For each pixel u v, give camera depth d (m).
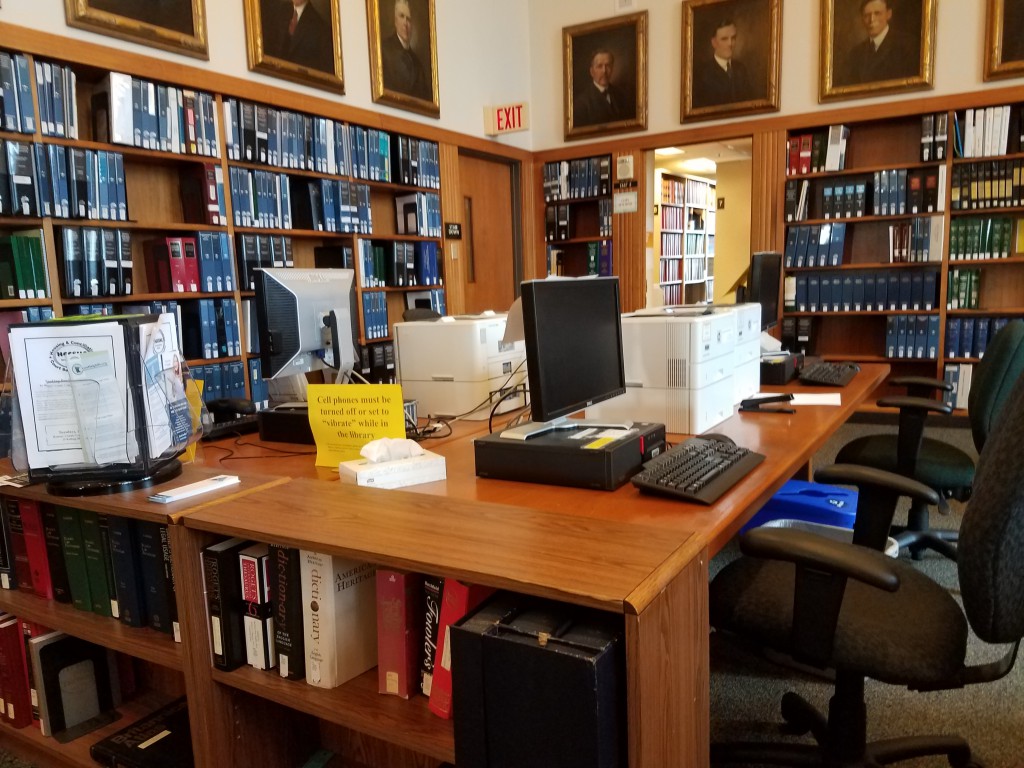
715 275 9.24
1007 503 1.07
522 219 6.19
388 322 4.93
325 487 1.48
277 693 1.32
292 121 3.98
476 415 2.31
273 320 1.98
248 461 1.88
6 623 1.76
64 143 2.97
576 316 1.62
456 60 5.32
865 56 4.84
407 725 1.18
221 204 3.63
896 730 1.78
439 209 5.14
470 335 2.28
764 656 2.06
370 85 4.59
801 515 2.44
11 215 2.81
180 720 1.73
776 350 3.10
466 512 1.27
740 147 7.21
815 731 1.66
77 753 1.68
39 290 2.91
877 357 5.14
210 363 3.60
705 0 5.27
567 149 6.02
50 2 2.96
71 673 1.77
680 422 1.95
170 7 3.41
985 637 1.16
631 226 5.84
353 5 4.45
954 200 4.68
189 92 3.46
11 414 1.56
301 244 4.38
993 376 2.20
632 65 5.62
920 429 2.40
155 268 3.51
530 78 6.14
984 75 4.54
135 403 1.51
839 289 5.10
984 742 1.72
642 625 0.90
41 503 1.71
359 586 1.35
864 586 1.42
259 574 1.36
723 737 1.77
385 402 1.75
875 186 4.89
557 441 1.55
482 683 0.98
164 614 1.53
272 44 3.92
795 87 5.12
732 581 1.47
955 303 4.80
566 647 0.92
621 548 1.07
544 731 0.94
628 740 0.93
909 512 2.76
